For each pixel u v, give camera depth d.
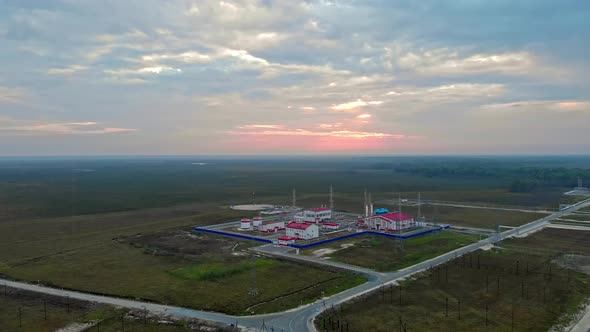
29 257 107.31
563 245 116.31
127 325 64.69
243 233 134.12
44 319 67.06
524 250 110.25
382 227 137.62
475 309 70.19
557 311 69.38
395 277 86.88
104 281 86.38
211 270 92.81
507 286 81.50
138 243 123.31
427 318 66.50
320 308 70.12
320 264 97.25
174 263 100.00
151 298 76.25
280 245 117.38
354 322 64.75
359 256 104.50
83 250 114.81
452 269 92.75
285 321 65.06
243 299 75.06
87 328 63.75
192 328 63.22
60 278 88.75
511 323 64.75
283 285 82.56
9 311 70.50
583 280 84.94
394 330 62.19
